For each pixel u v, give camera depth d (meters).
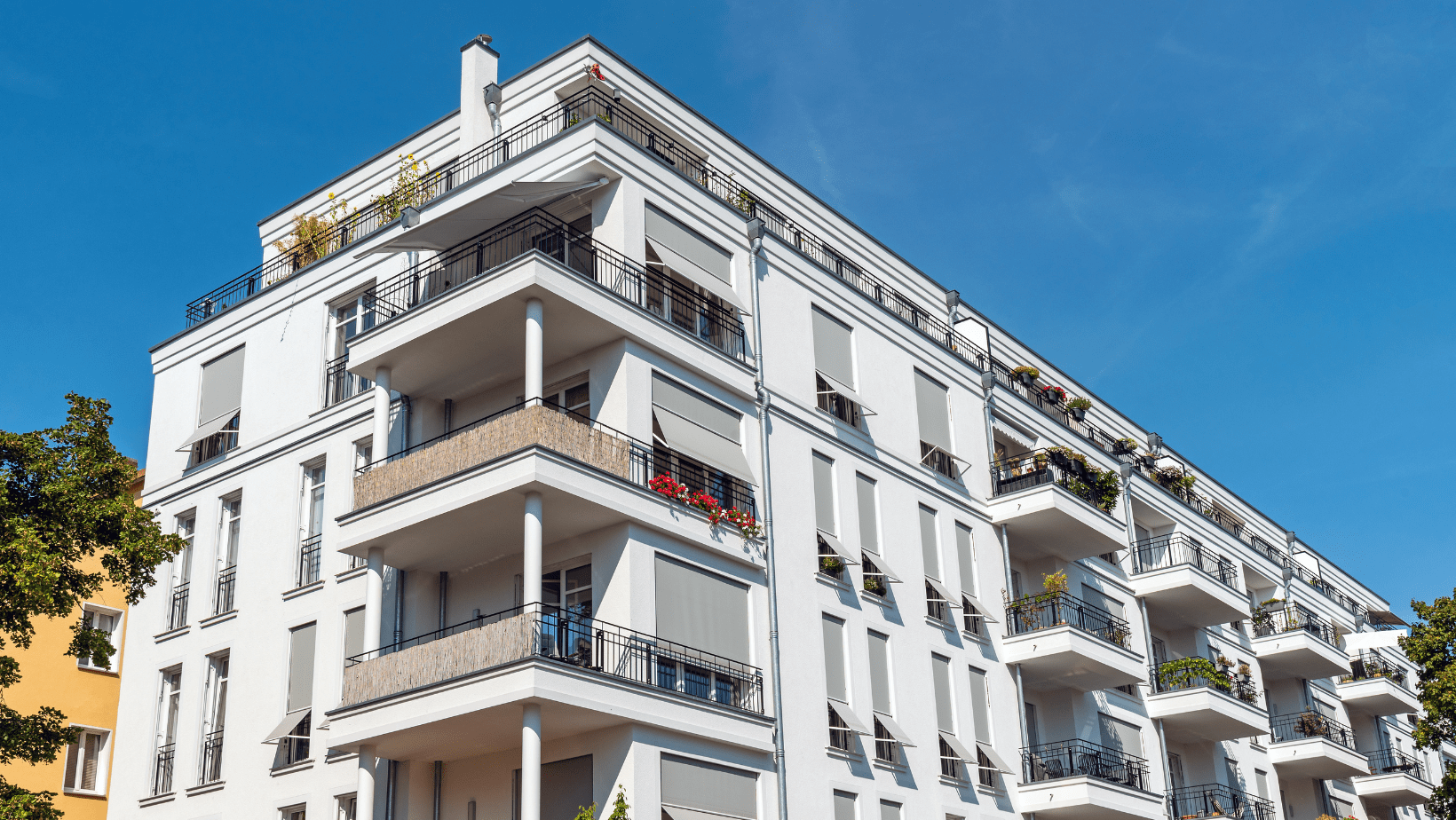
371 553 24.53
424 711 21.78
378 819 23.75
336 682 25.86
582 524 23.59
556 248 26.30
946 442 32.72
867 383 30.56
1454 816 41.31
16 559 20.56
